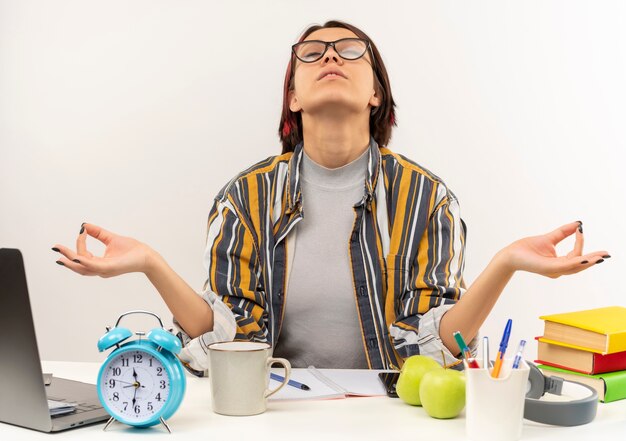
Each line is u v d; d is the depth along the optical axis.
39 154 3.26
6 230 3.29
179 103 3.18
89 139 3.23
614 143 3.06
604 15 3.04
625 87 3.05
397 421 1.20
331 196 1.88
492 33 3.07
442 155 3.09
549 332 1.43
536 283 3.07
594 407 1.21
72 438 1.12
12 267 1.10
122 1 3.19
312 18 3.11
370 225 1.85
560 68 3.06
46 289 3.28
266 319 1.82
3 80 3.27
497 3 3.06
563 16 3.05
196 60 3.17
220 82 3.16
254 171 1.94
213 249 1.83
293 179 1.87
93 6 3.21
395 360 1.79
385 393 1.37
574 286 3.07
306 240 1.86
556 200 3.08
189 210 3.19
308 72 1.79
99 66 3.21
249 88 3.15
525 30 3.06
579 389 1.27
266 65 3.14
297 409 1.28
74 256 1.37
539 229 3.09
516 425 1.09
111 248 1.47
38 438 1.12
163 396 1.15
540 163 3.08
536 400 1.20
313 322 1.86
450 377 1.21
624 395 1.35
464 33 3.07
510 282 3.08
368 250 1.83
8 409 1.19
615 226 3.07
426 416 1.23
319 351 1.86
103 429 1.17
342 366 1.86
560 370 1.40
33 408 1.15
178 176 3.19
